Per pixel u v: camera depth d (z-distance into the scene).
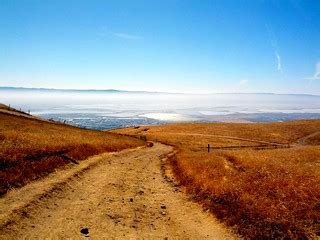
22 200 16.55
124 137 82.38
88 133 68.62
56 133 53.19
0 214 14.32
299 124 139.00
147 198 20.89
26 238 12.84
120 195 20.97
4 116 63.12
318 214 15.16
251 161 30.36
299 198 17.45
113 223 15.59
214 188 20.66
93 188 22.03
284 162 32.25
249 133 118.69
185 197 21.52
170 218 17.16
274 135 116.62
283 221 14.67
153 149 61.62
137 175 28.64
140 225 15.72
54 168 24.77
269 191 19.06
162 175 29.84
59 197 18.80
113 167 31.44
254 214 15.83
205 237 14.62
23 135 34.97
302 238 13.40
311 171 24.69
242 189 19.66
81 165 28.70
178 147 76.06
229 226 15.67
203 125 137.25
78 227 14.61
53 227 14.29
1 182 18.41
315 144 102.25
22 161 22.80
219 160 32.06
